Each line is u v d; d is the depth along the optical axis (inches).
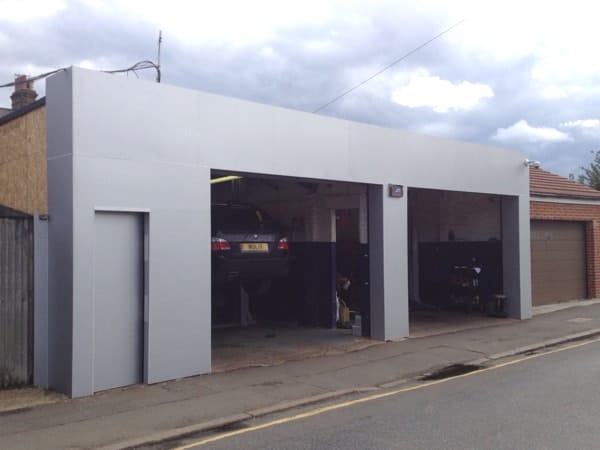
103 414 272.7
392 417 269.6
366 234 483.8
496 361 407.8
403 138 484.7
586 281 752.3
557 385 327.9
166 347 335.6
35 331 317.1
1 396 299.0
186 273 345.4
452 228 668.7
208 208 356.8
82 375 301.7
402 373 366.3
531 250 680.4
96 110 309.7
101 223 316.5
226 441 239.5
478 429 247.8
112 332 319.6
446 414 272.4
